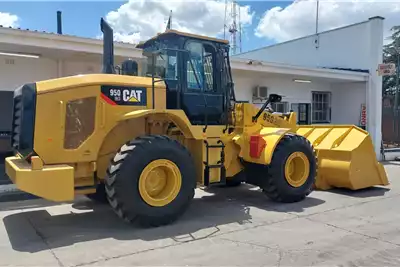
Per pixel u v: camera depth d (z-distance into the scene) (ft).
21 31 23.79
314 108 48.75
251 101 42.39
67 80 16.31
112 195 15.53
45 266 12.45
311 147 22.20
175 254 13.43
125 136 17.95
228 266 12.37
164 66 18.88
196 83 19.52
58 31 31.91
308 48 53.47
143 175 15.90
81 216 18.65
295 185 21.45
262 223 17.33
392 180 29.55
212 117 20.22
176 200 16.83
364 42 46.01
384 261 12.84
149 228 16.37
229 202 21.67
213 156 19.38
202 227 16.62
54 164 15.83
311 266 12.39
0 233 16.05
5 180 26.00
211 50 20.18
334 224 17.19
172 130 19.12
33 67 29.48
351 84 48.47
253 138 20.72
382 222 17.53
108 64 19.65
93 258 13.12
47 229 16.55
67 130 16.17
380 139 44.88
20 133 15.55
